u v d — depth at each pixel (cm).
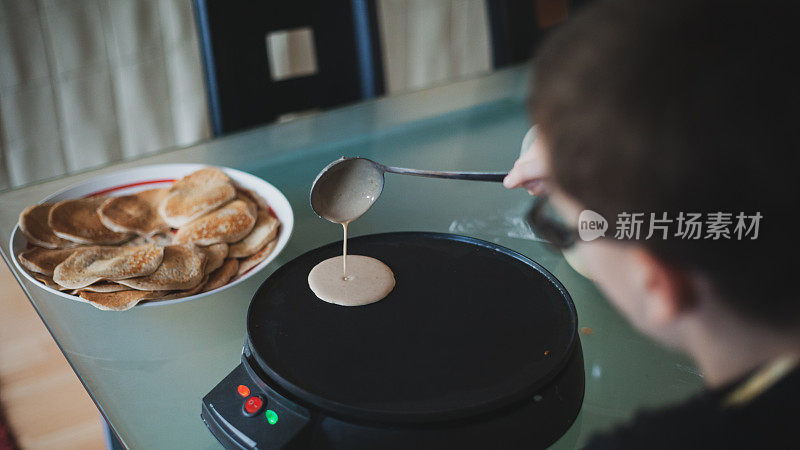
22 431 146
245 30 135
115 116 212
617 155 27
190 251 76
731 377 40
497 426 51
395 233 77
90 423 149
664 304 33
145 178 94
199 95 221
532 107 29
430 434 50
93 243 80
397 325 61
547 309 63
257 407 53
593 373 59
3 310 181
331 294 66
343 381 54
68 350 65
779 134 25
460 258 72
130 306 69
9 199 90
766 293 31
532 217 85
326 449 52
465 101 121
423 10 255
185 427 56
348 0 146
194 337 67
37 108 199
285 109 145
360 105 119
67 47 195
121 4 197
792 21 25
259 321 62
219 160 100
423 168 99
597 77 26
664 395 57
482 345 58
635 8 26
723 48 25
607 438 50
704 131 26
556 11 159
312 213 88
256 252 79
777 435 41
